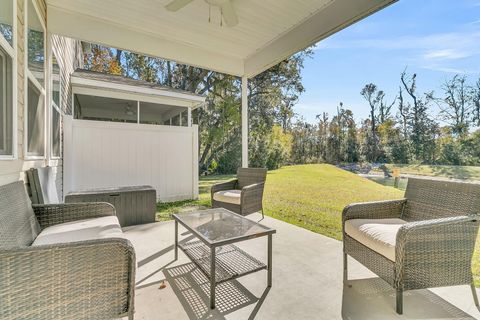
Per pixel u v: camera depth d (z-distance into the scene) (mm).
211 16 3682
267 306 1890
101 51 13703
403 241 1708
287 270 2451
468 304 1905
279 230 3713
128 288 1479
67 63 5559
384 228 2059
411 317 1754
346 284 2199
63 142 4852
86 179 5059
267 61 4562
